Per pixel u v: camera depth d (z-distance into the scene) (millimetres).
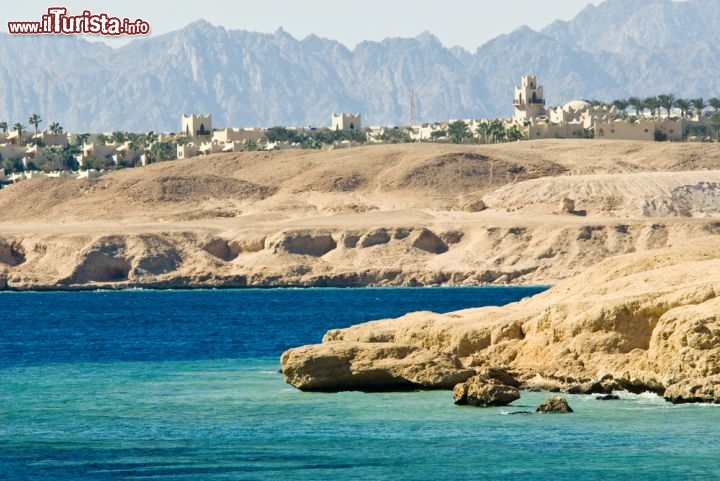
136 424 141375
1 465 122250
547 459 120312
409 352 158875
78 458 124688
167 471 119062
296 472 117875
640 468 116438
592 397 147500
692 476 113562
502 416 139375
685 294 150875
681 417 135375
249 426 138750
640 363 148875
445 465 119250
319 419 141125
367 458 122500
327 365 158750
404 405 147250
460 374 155500
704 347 142750
